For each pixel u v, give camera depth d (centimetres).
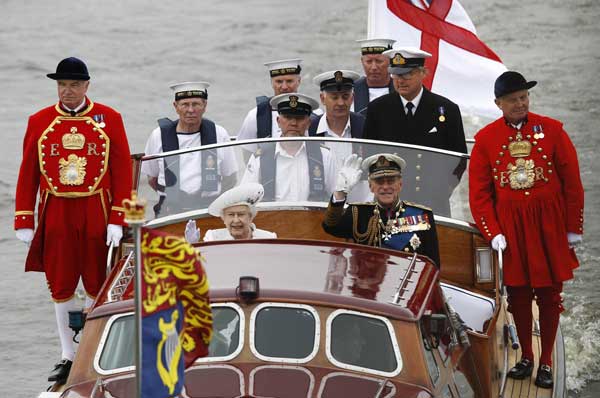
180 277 1905
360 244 2602
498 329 3025
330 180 3017
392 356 2142
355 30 9125
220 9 10031
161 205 3027
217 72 8200
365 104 3966
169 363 1895
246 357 2130
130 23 9662
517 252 2916
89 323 2248
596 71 7675
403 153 3047
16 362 3953
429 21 4291
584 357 3888
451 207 3044
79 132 2956
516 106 2894
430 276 2391
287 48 8719
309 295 2203
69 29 9506
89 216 2959
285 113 3284
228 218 2697
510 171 2919
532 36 8638
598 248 4797
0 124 7169
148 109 7344
